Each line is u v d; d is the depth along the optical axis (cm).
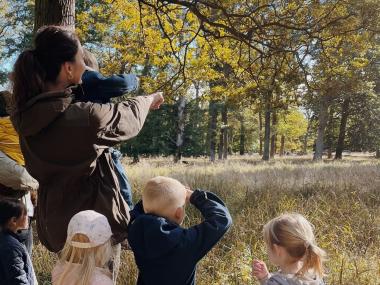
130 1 1030
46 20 552
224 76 1080
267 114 3484
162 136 3594
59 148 228
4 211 333
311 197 841
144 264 240
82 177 239
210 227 241
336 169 1533
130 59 1073
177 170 1516
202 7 942
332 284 455
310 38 870
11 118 238
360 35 886
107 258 235
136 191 980
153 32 1012
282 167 1798
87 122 221
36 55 232
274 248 262
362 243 602
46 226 250
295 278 249
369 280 467
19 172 344
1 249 328
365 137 4003
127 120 235
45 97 223
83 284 223
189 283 241
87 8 1853
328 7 855
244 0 903
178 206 249
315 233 603
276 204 813
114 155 267
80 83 240
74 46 234
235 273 476
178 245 233
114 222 247
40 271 541
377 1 821
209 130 3697
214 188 1044
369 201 879
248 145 6331
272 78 938
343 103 3941
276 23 827
